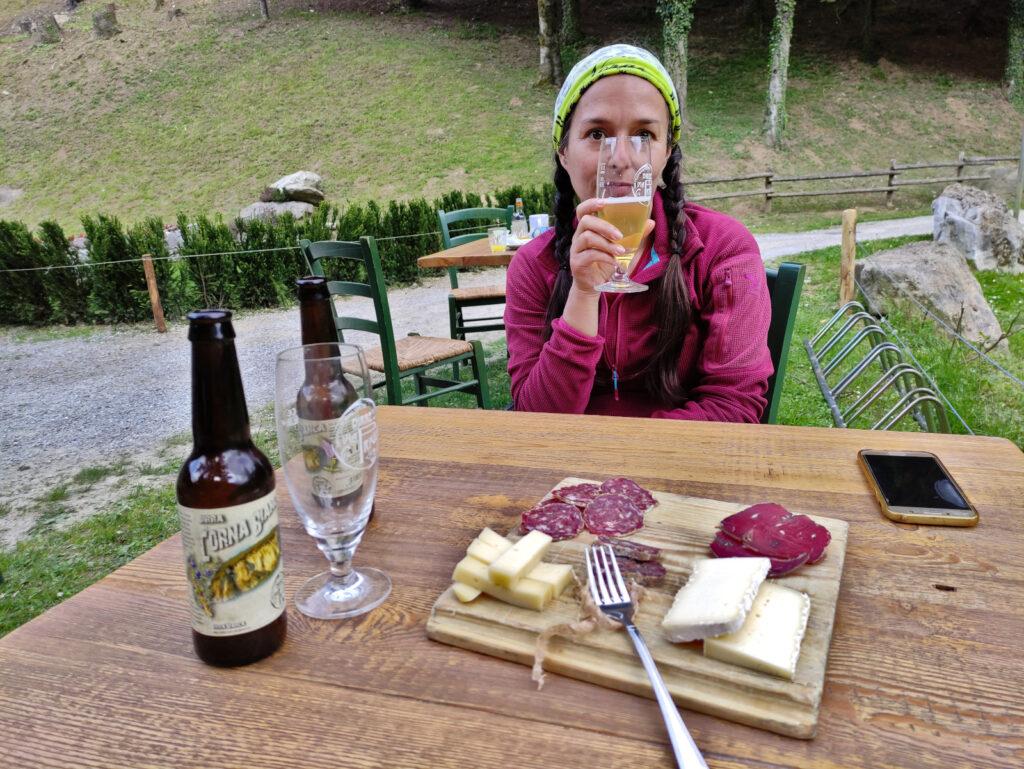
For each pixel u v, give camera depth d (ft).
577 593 2.49
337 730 2.00
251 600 2.26
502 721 2.00
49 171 66.85
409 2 89.81
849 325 10.43
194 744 1.98
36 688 2.23
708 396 5.21
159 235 26.99
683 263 5.43
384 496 3.43
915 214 49.03
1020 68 71.67
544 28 69.41
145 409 17.06
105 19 86.33
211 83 75.66
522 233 15.46
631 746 1.89
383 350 10.81
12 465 13.94
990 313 19.10
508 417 4.42
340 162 62.18
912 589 2.54
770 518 2.74
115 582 2.82
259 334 24.11
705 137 62.69
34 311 27.37
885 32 82.94
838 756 1.85
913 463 3.48
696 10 89.66
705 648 2.12
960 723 1.93
